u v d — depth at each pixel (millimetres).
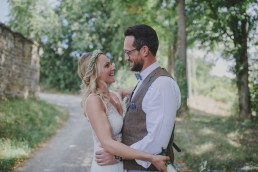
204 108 35938
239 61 17094
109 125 2838
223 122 14539
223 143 9414
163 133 2643
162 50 29047
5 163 7527
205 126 13133
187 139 10195
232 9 16297
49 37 37469
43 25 37219
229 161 7469
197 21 18891
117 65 36094
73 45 37125
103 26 36938
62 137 11898
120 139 2996
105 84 3055
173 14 20625
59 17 37750
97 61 2988
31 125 11922
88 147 10328
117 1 21188
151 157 2625
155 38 2822
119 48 33531
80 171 7711
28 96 18453
